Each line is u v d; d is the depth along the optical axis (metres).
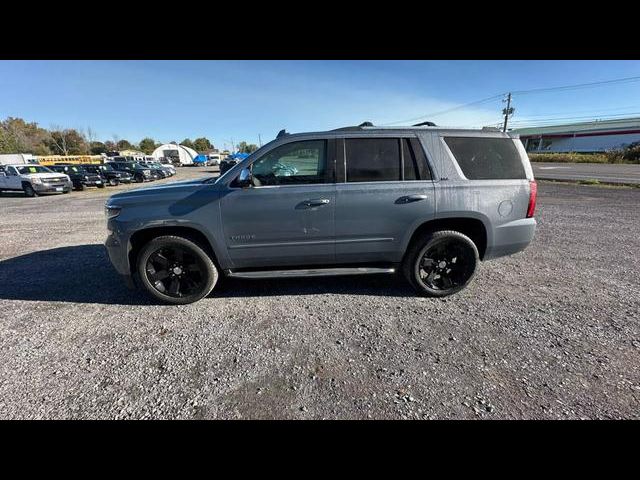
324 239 3.34
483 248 3.53
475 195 3.34
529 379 2.20
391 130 3.33
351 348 2.59
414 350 2.55
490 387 2.13
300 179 3.25
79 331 2.91
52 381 2.26
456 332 2.80
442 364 2.38
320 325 2.95
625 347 2.54
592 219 7.32
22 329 2.95
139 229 3.22
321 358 2.47
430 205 3.30
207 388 2.17
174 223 3.20
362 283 3.92
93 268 4.57
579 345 2.58
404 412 1.95
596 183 14.38
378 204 3.27
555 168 26.08
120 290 3.80
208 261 3.35
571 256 4.78
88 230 7.11
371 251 3.44
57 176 15.53
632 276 4.00
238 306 3.36
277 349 2.59
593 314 3.07
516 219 3.47
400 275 4.15
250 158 3.23
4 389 2.18
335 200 3.23
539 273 4.14
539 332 2.77
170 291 3.40
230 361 2.45
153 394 2.12
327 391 2.13
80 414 1.97
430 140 3.33
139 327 2.97
